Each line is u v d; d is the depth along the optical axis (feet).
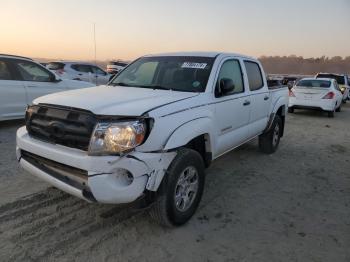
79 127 10.23
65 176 10.49
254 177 17.66
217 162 20.04
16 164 17.47
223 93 14.08
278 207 14.03
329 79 47.52
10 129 25.72
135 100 11.43
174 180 11.05
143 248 10.62
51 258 9.90
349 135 31.55
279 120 22.39
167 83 14.40
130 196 10.11
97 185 9.74
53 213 12.53
